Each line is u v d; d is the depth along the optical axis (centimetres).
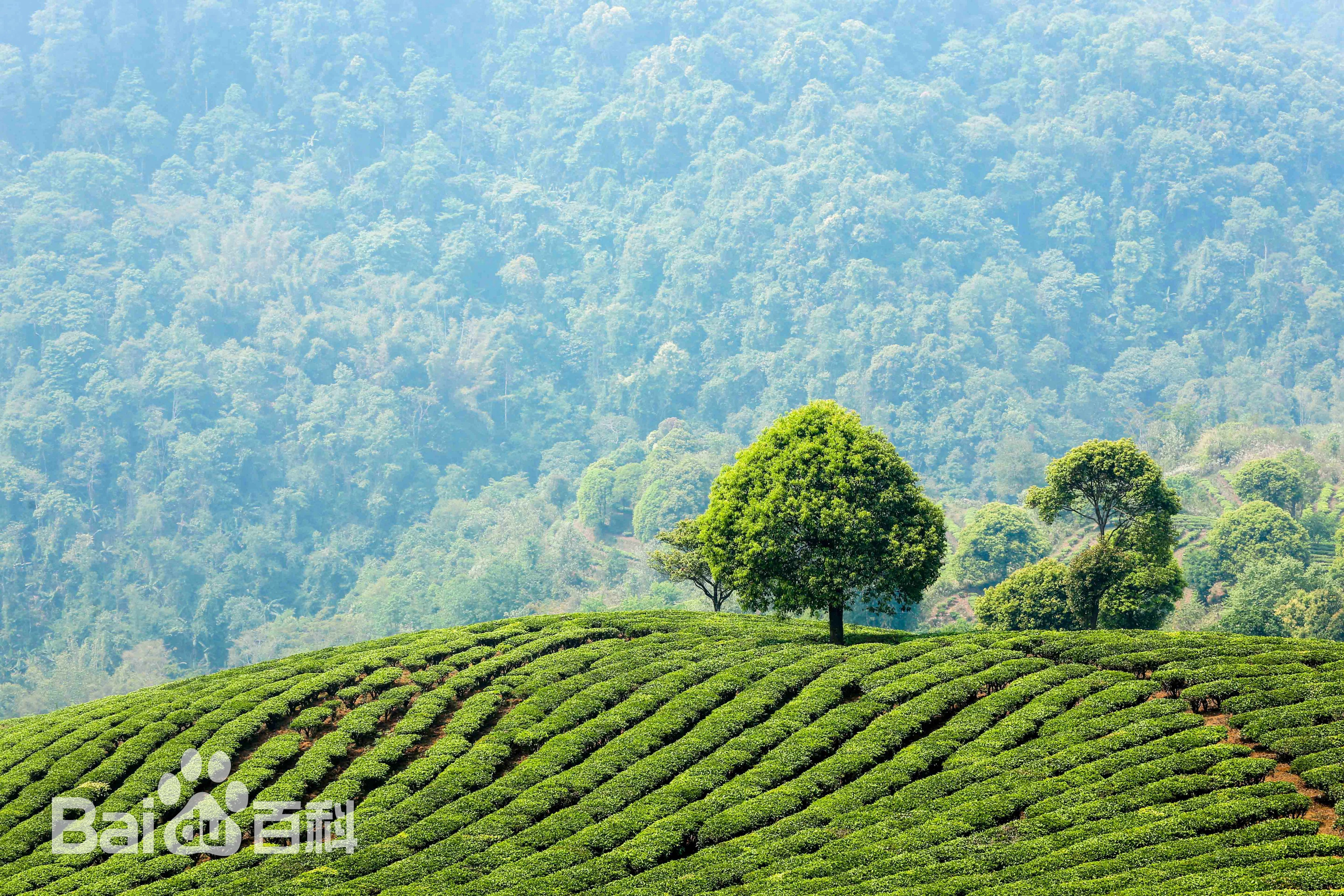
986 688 4006
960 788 3281
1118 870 2702
